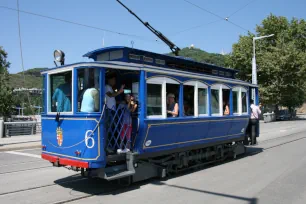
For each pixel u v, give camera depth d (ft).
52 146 23.27
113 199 20.83
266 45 141.28
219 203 19.88
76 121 21.22
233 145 37.81
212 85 31.86
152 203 19.92
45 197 21.35
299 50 136.67
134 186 24.36
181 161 28.91
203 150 32.73
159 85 25.23
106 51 26.55
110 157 21.93
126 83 25.25
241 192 22.44
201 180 26.45
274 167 31.73
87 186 24.25
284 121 138.21
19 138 62.28
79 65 21.22
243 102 38.68
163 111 25.55
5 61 104.47
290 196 21.30
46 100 23.98
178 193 22.30
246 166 32.83
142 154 24.22
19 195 21.90
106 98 22.02
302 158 36.81
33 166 33.27
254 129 41.14
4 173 29.48
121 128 22.70
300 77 126.72
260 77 135.03
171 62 29.32
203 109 30.58
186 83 28.14
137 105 23.88
